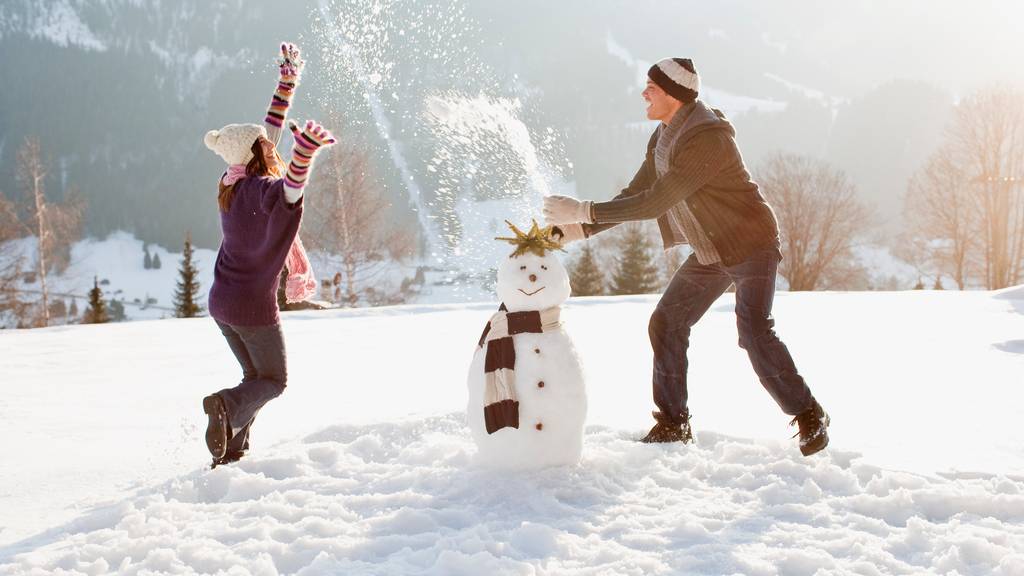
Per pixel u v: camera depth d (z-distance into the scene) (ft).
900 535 8.21
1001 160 129.59
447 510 9.14
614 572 7.36
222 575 7.34
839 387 17.22
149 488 10.42
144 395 19.16
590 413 14.74
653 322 12.62
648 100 12.03
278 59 12.84
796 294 50.52
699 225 11.78
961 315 33.86
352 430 12.99
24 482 11.11
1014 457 11.10
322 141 10.83
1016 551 7.73
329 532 8.66
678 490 10.08
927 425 13.32
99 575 7.66
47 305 115.65
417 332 33.73
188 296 151.53
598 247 158.30
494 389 10.38
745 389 17.24
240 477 10.31
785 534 8.34
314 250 83.20
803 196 139.13
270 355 11.82
